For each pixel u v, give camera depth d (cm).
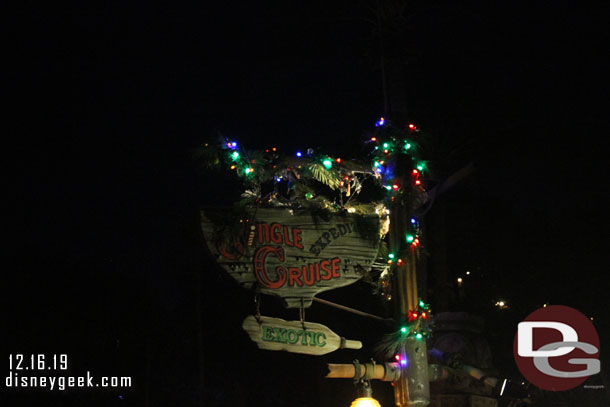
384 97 683
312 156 603
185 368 1530
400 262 609
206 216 545
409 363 602
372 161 627
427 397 599
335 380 1402
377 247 585
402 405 597
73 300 1466
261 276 546
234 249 546
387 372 598
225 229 546
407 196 622
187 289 1523
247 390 1493
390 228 627
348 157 621
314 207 579
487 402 729
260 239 554
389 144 628
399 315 611
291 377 1479
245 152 584
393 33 696
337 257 572
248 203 566
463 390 725
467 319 771
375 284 629
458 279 1152
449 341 748
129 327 1500
